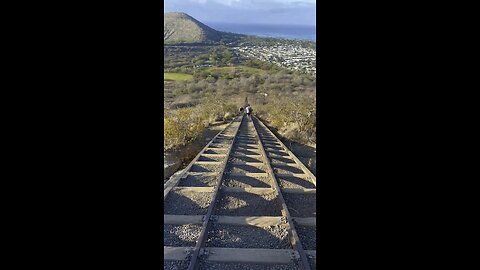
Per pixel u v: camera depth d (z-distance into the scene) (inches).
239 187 325.4
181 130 627.8
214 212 265.1
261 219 244.7
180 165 508.1
